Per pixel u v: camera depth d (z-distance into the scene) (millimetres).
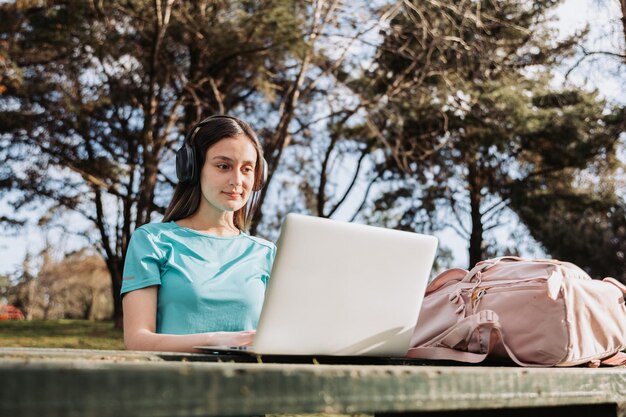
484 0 12977
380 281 1441
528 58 13852
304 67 13016
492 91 12914
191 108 14656
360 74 13336
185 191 2018
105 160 14562
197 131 2006
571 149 14227
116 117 15305
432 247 1501
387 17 12344
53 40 12883
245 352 1407
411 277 1483
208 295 1843
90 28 12141
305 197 16641
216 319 1850
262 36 12328
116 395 653
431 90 12945
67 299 34281
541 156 15125
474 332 1673
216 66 13406
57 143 14852
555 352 1601
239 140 1979
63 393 625
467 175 16266
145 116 12789
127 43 12805
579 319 1653
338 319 1402
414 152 14844
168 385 688
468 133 14148
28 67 13773
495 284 1767
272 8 11891
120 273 16781
